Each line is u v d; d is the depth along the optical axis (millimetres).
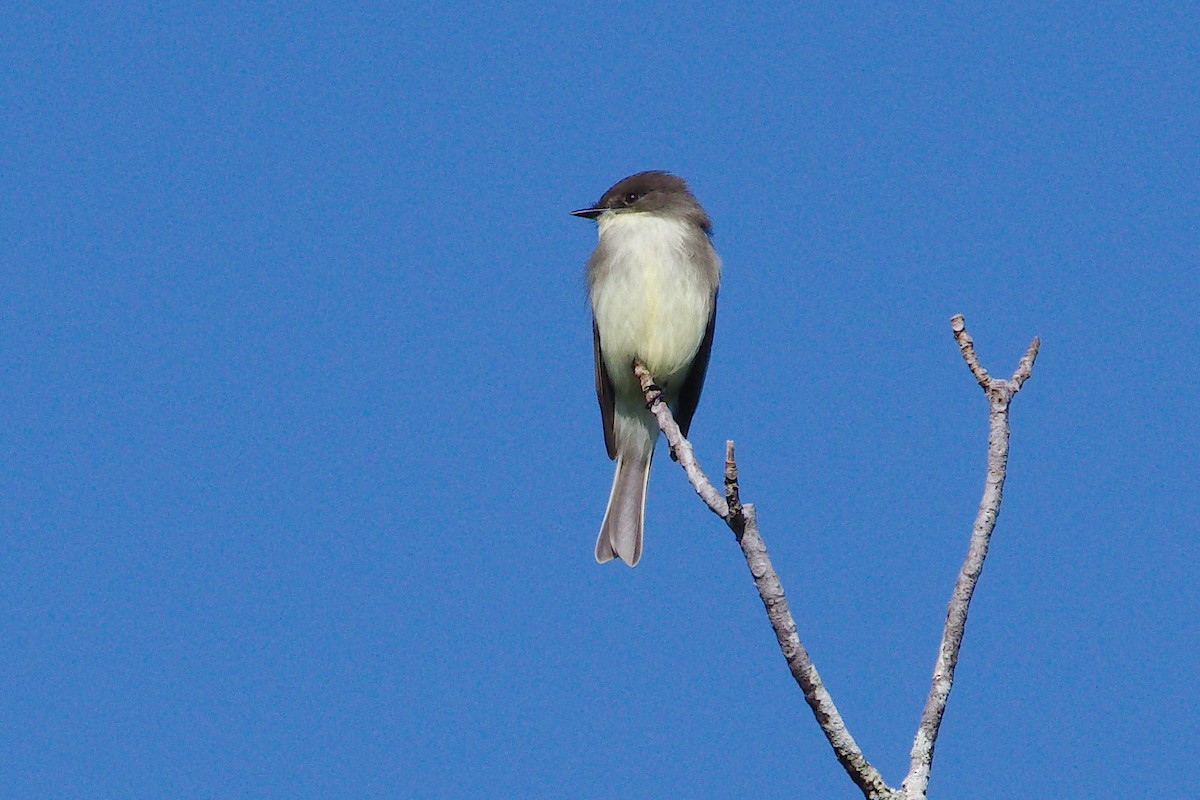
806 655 5816
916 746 5715
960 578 5859
